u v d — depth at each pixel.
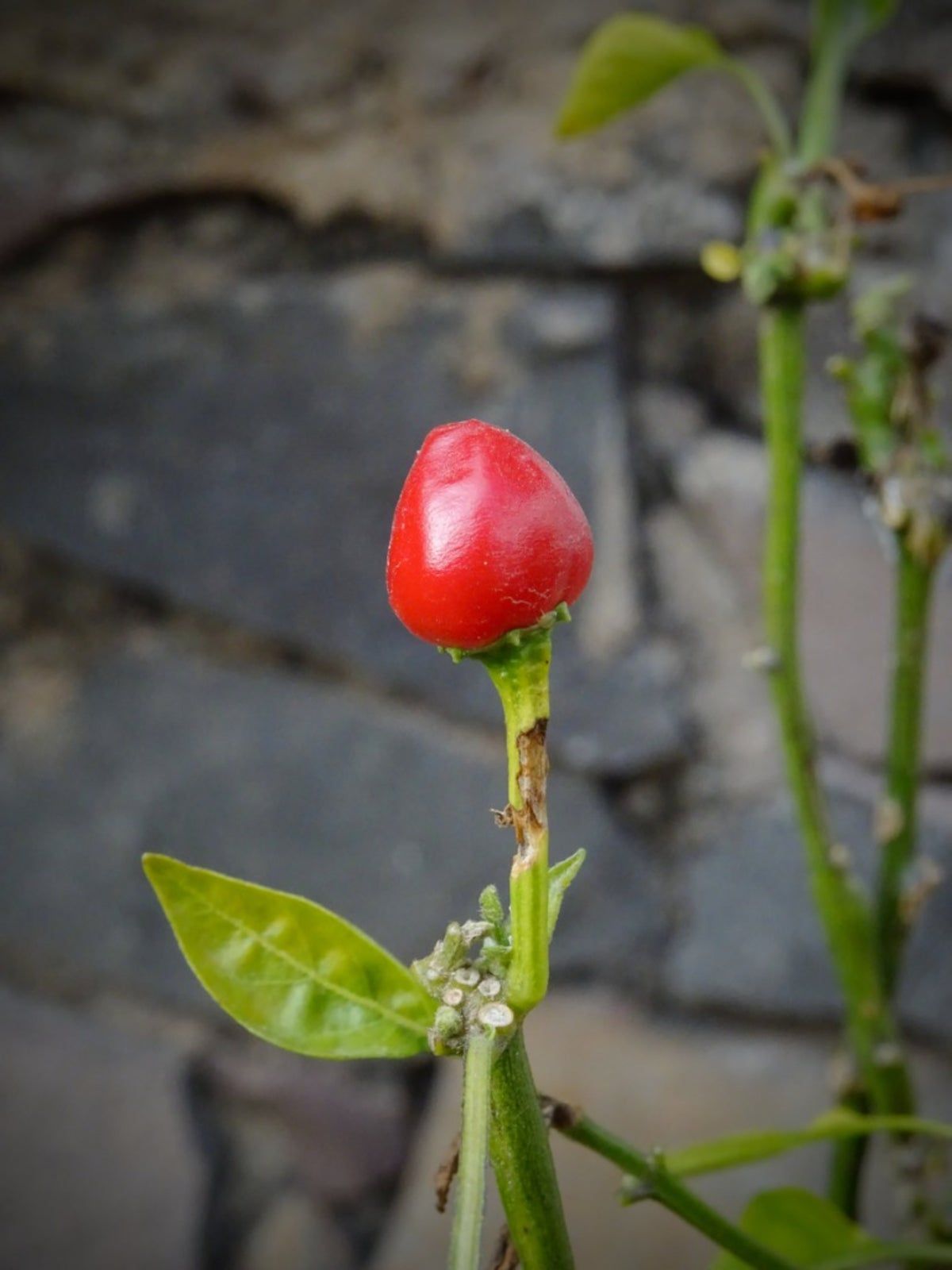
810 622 0.48
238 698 0.53
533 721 0.21
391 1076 0.55
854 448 0.31
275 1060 0.55
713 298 0.49
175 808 0.53
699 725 0.50
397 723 0.51
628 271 0.49
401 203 0.50
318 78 0.50
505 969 0.21
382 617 0.51
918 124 0.48
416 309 0.49
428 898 0.51
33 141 0.52
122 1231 0.55
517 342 0.49
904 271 0.47
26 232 0.52
